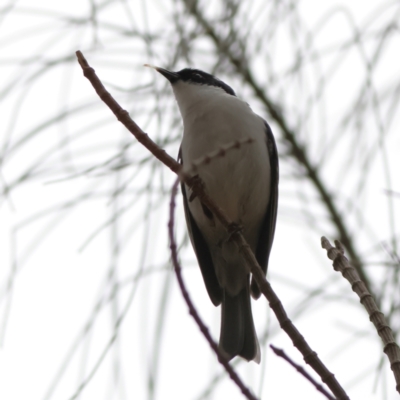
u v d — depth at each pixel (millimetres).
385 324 4527
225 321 8438
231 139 8938
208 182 8969
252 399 4031
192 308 4344
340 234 8820
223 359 4148
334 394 4254
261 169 9086
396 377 4270
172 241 4766
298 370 4219
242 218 9320
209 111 9062
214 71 7902
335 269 4996
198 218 9125
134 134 5496
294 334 4574
